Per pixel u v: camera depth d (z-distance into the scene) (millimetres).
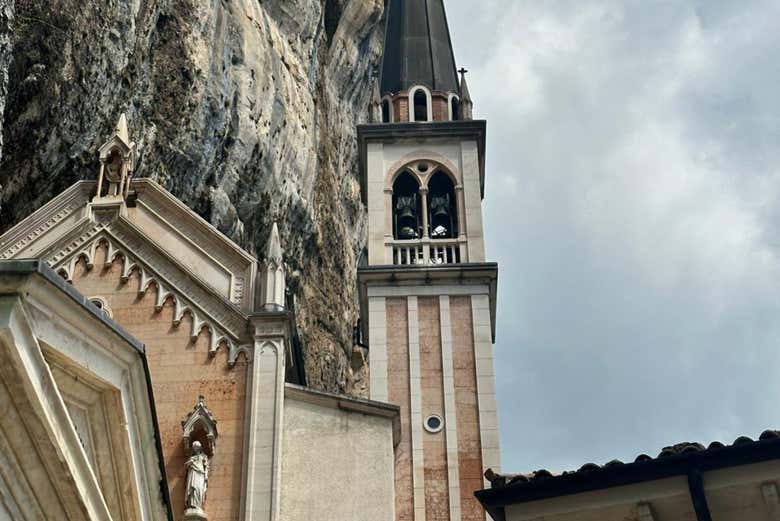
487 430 30984
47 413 8812
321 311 48938
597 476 13781
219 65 35562
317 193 48656
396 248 34969
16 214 27781
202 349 22828
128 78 30203
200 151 34844
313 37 46188
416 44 40750
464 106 38750
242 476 21297
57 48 26141
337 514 21484
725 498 13422
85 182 24969
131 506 10516
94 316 9750
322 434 22375
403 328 32906
